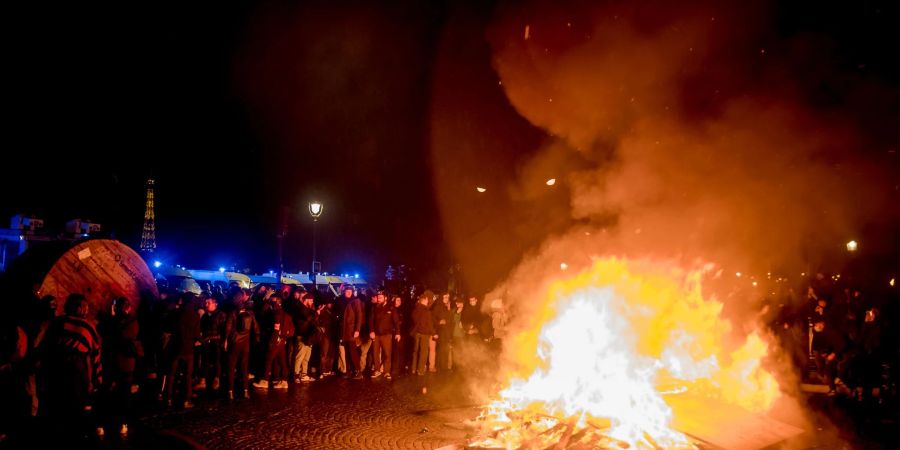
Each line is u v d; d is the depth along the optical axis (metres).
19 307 11.86
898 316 16.12
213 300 13.48
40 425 10.33
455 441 9.82
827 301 17.23
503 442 9.50
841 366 14.61
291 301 15.88
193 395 13.22
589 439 9.31
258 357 14.80
